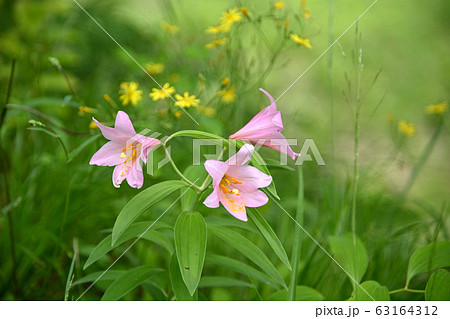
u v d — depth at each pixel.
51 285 0.74
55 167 0.80
